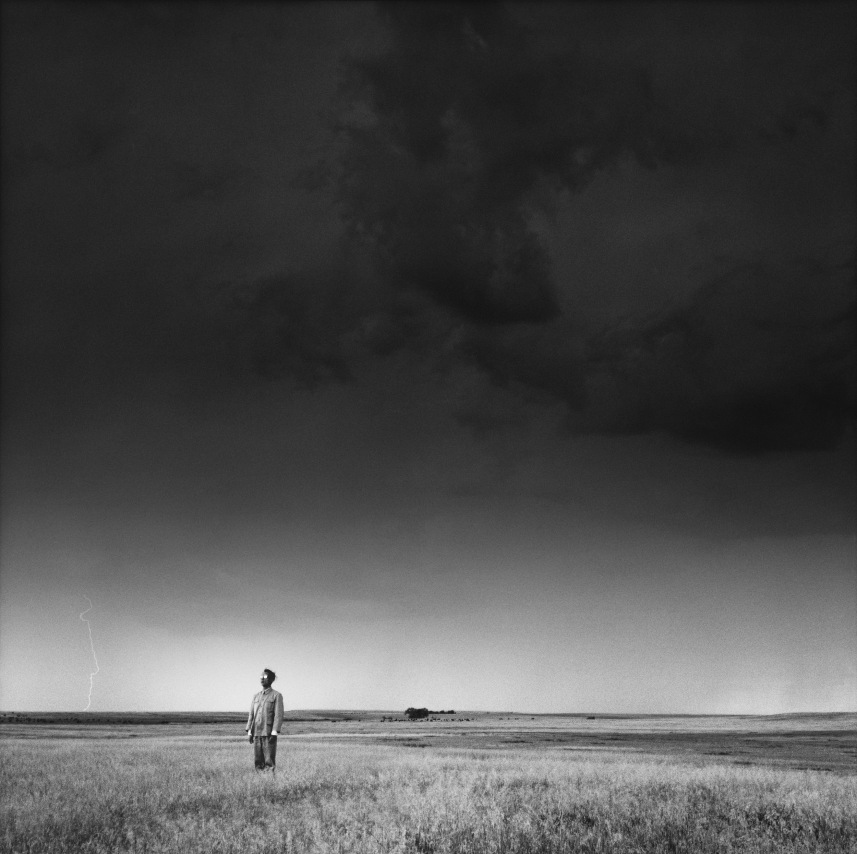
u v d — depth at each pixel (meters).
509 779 18.86
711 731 109.00
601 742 66.00
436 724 140.25
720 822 13.83
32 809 13.54
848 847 12.47
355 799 15.06
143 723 141.38
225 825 12.07
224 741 52.28
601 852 11.38
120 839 11.25
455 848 11.08
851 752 57.53
